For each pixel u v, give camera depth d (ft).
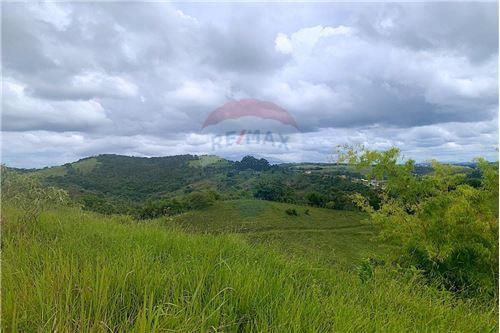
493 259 20.52
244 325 9.25
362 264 17.34
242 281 11.19
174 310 8.51
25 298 8.27
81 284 9.23
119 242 16.56
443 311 12.95
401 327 9.94
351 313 10.25
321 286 13.97
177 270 12.14
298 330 8.55
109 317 7.98
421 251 21.90
